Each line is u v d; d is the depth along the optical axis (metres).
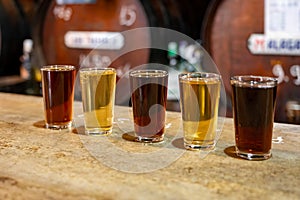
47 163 0.58
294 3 1.08
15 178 0.54
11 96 0.99
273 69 1.14
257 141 0.58
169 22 1.27
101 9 1.34
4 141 0.67
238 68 1.18
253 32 1.15
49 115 0.73
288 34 1.10
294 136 0.68
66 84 0.73
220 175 0.53
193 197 0.48
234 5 1.16
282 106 1.14
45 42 1.45
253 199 0.47
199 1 1.32
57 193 0.50
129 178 0.53
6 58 1.63
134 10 1.28
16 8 1.64
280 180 0.52
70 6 1.39
